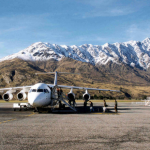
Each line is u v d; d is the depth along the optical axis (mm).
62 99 29734
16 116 21672
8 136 11281
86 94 33094
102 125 15320
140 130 13305
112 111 30062
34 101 24656
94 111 30156
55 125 15195
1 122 16766
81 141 10250
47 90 26922
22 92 30641
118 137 11172
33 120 18156
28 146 9281
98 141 10273
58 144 9656
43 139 10609
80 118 19922
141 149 8961
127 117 21094
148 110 32469
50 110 29188
